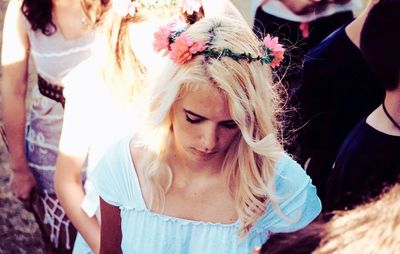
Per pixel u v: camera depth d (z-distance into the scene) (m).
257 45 1.97
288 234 2.10
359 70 3.07
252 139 1.93
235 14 2.76
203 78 1.85
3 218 4.28
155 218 2.09
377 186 3.04
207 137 1.91
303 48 3.26
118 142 2.17
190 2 2.49
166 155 2.06
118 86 2.53
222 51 1.87
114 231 2.23
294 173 2.09
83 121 2.59
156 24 2.46
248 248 2.07
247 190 2.02
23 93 3.38
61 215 3.38
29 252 4.15
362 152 3.08
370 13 3.03
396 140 3.02
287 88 3.22
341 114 3.15
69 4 3.07
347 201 3.10
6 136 3.42
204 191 2.06
